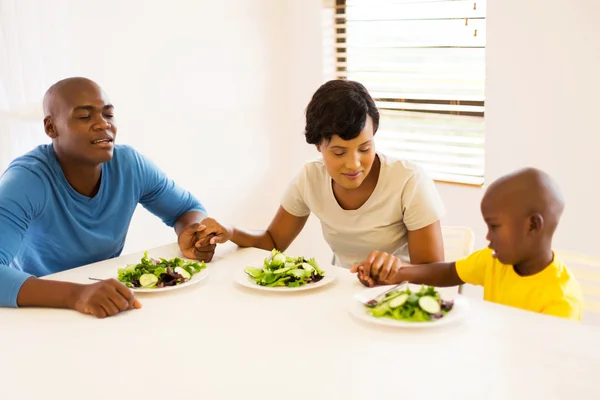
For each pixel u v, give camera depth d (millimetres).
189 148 3039
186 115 3002
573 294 1487
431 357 1199
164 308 1491
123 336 1359
